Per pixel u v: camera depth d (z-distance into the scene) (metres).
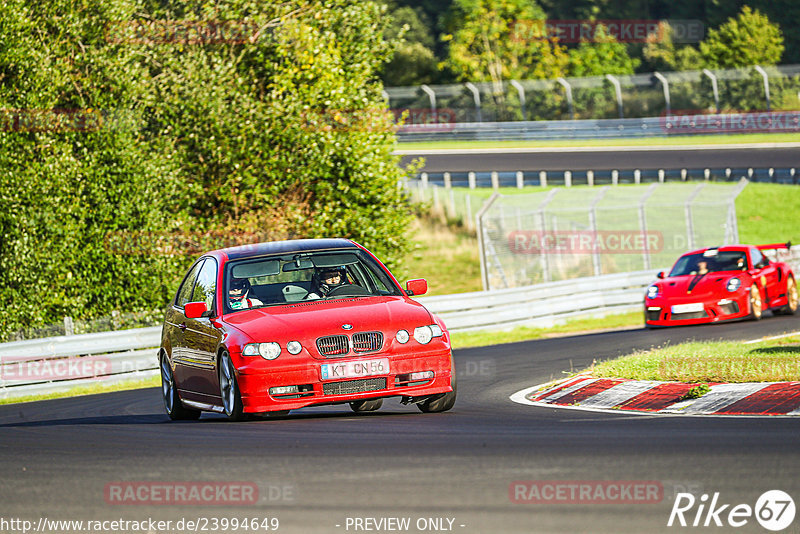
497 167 182.12
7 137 75.19
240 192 85.75
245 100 86.00
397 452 25.11
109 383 65.50
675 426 28.14
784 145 199.00
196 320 36.31
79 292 77.88
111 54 81.44
